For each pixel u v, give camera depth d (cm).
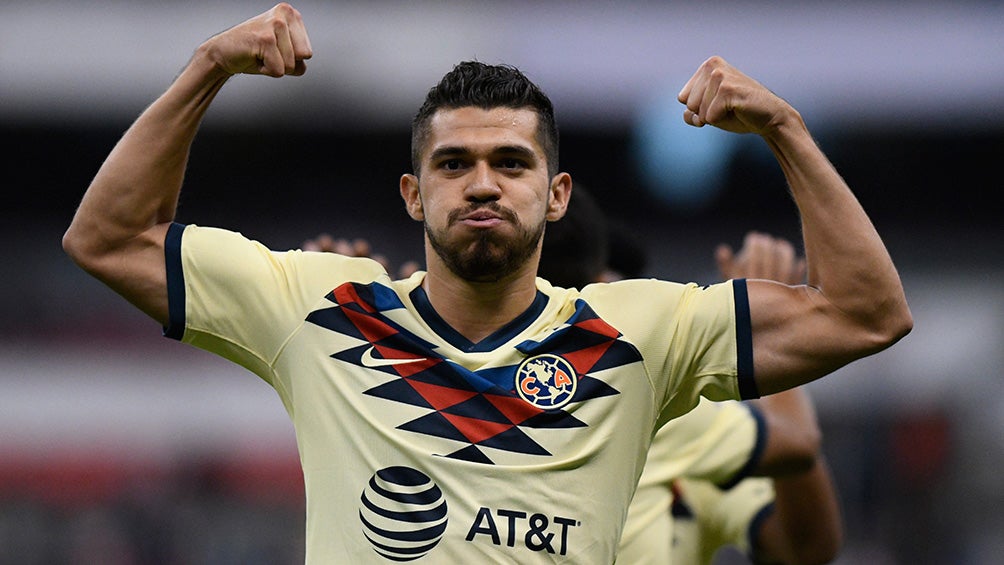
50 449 4416
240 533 4275
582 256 1520
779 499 1623
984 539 4516
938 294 5534
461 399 1067
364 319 1094
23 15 4597
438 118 1094
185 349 4619
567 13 4722
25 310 5122
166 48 4634
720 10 4797
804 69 4834
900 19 4838
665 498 1519
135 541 4244
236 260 1112
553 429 1061
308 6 4594
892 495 4619
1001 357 5166
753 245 1449
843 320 1091
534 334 1105
